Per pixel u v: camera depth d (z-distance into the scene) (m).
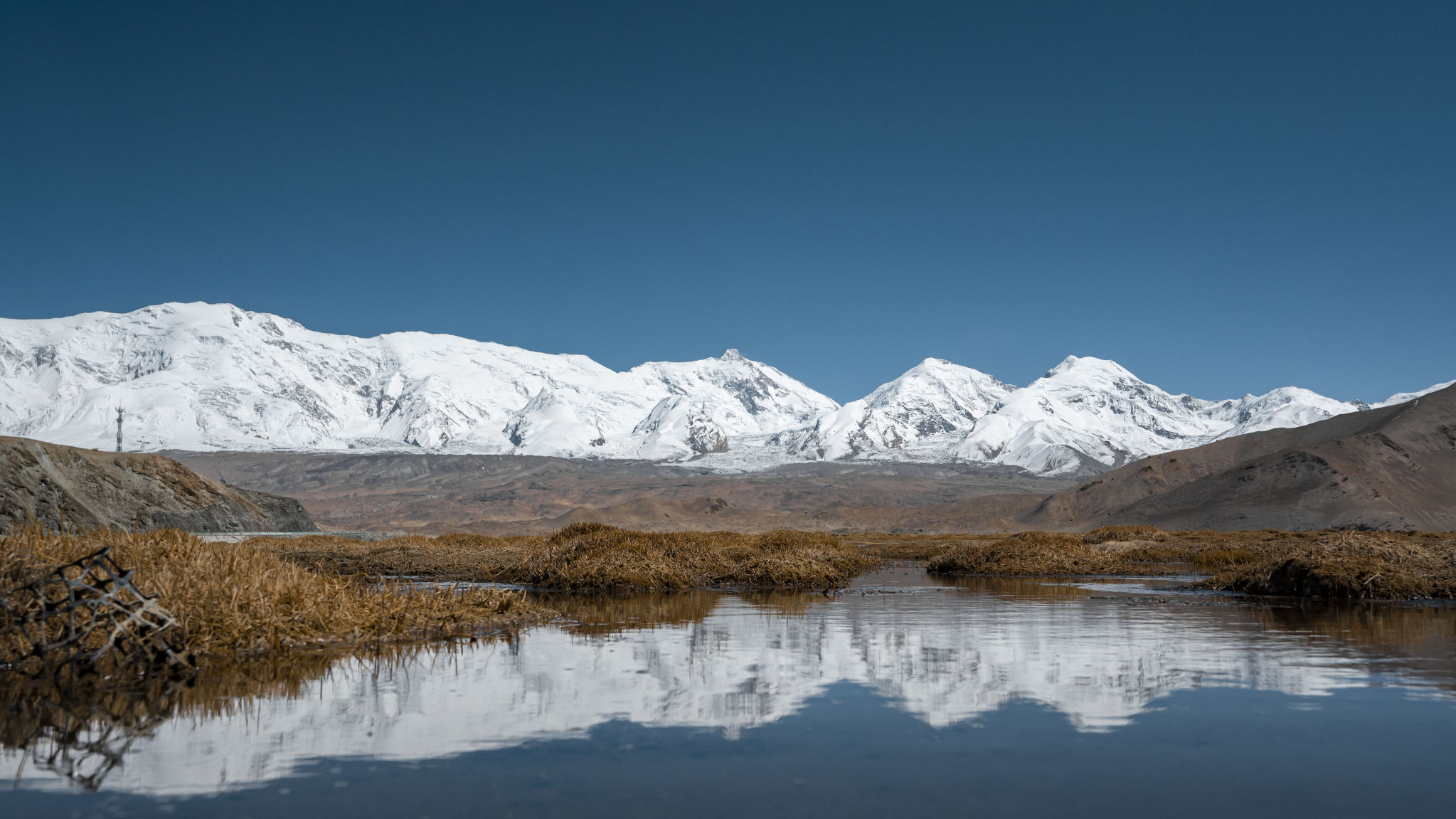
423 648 12.48
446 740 7.31
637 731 7.64
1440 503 107.44
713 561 28.08
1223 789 6.05
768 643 12.99
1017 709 8.46
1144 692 9.24
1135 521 124.12
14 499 39.41
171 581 11.95
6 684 9.58
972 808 5.69
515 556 32.28
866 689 9.38
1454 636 13.52
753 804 5.75
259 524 55.06
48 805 5.72
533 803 5.77
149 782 6.19
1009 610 18.19
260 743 7.21
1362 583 20.48
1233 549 39.22
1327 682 9.74
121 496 46.41
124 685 9.60
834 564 32.44
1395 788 6.07
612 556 25.83
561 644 12.84
